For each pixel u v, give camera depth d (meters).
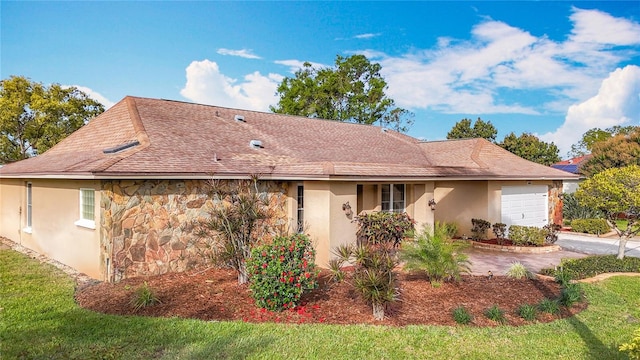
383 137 21.92
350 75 43.53
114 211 9.55
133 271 9.83
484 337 6.34
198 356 5.44
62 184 11.98
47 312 7.25
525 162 19.70
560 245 16.81
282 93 42.94
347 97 43.25
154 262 10.20
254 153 13.82
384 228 11.12
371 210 14.80
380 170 12.62
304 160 14.37
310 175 11.33
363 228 11.35
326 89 41.53
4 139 30.23
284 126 18.48
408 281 9.59
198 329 6.38
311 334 6.27
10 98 29.89
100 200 9.62
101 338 6.04
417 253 9.22
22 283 9.41
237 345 5.80
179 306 7.54
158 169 9.91
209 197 11.25
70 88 32.38
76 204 11.12
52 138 31.19
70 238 11.38
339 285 9.05
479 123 40.84
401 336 6.28
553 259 13.55
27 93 30.66
